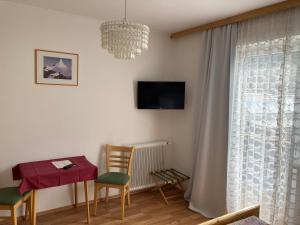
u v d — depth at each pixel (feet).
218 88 10.41
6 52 9.06
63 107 10.32
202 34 11.19
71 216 10.03
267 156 8.70
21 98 9.45
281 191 8.34
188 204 11.48
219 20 10.21
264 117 8.83
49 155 10.12
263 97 8.86
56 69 10.03
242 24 9.55
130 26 5.61
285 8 8.10
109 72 11.32
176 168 13.29
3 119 9.18
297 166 7.88
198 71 11.50
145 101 12.00
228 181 9.91
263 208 8.82
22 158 9.60
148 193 12.55
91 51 10.77
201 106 11.05
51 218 9.83
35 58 9.59
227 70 10.01
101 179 9.97
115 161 11.23
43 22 9.64
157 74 12.78
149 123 12.75
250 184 9.30
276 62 8.50
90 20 10.64
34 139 9.80
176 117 13.21
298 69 7.84
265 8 8.55
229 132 9.82
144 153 12.35
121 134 11.90
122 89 11.75
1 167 9.24
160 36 12.68
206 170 10.73
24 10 9.26
